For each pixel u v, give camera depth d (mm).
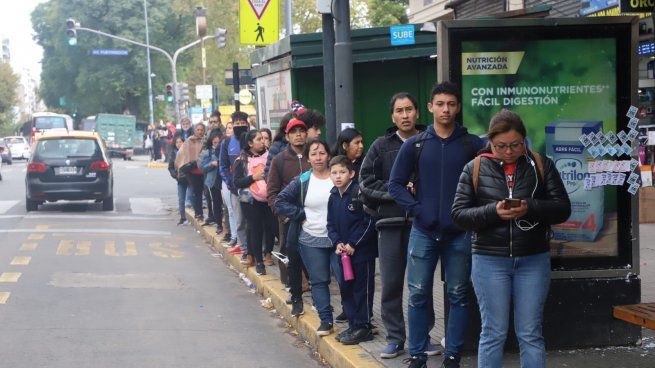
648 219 13398
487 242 5125
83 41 67250
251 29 14898
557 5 15570
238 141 11453
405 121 6363
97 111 71062
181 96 35656
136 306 9484
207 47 39219
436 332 7270
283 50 12000
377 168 6449
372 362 6531
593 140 6512
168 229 16812
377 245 7156
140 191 25703
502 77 6562
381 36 11547
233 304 9750
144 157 60938
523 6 17328
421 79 11812
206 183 14312
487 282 5141
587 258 6602
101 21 67688
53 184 19375
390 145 6430
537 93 6578
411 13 28047
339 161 6961
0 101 90938
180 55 69000
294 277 8312
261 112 14125
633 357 6379
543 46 6559
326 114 9672
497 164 5160
